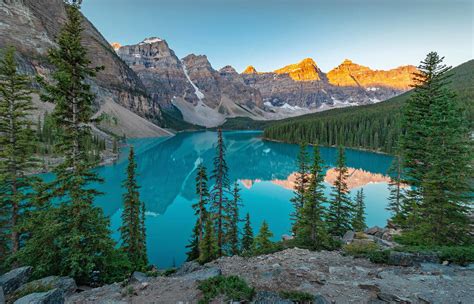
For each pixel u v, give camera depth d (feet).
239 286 29.48
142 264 74.49
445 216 52.80
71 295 36.60
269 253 54.29
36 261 45.83
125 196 79.66
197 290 31.37
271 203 174.29
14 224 56.44
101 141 354.54
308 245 59.36
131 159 79.66
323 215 65.67
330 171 268.41
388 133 361.30
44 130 232.94
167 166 332.19
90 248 46.06
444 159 53.16
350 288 29.32
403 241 56.03
